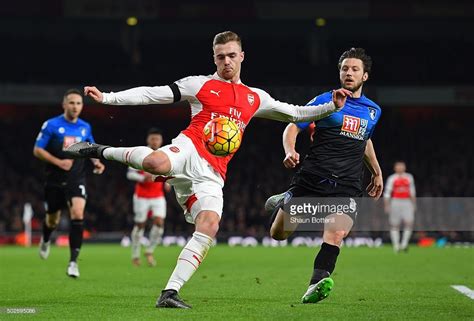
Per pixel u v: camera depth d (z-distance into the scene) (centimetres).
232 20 14862
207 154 2684
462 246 10612
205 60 16138
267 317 2442
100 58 15788
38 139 4700
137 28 16112
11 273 4912
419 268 5494
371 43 16550
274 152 14800
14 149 14425
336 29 16412
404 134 15262
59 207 4859
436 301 3069
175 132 15538
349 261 6494
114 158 2648
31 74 15388
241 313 2555
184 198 2722
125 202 12750
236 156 14550
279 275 4716
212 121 2677
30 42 16012
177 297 2708
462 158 14675
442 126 15550
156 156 2577
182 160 2638
